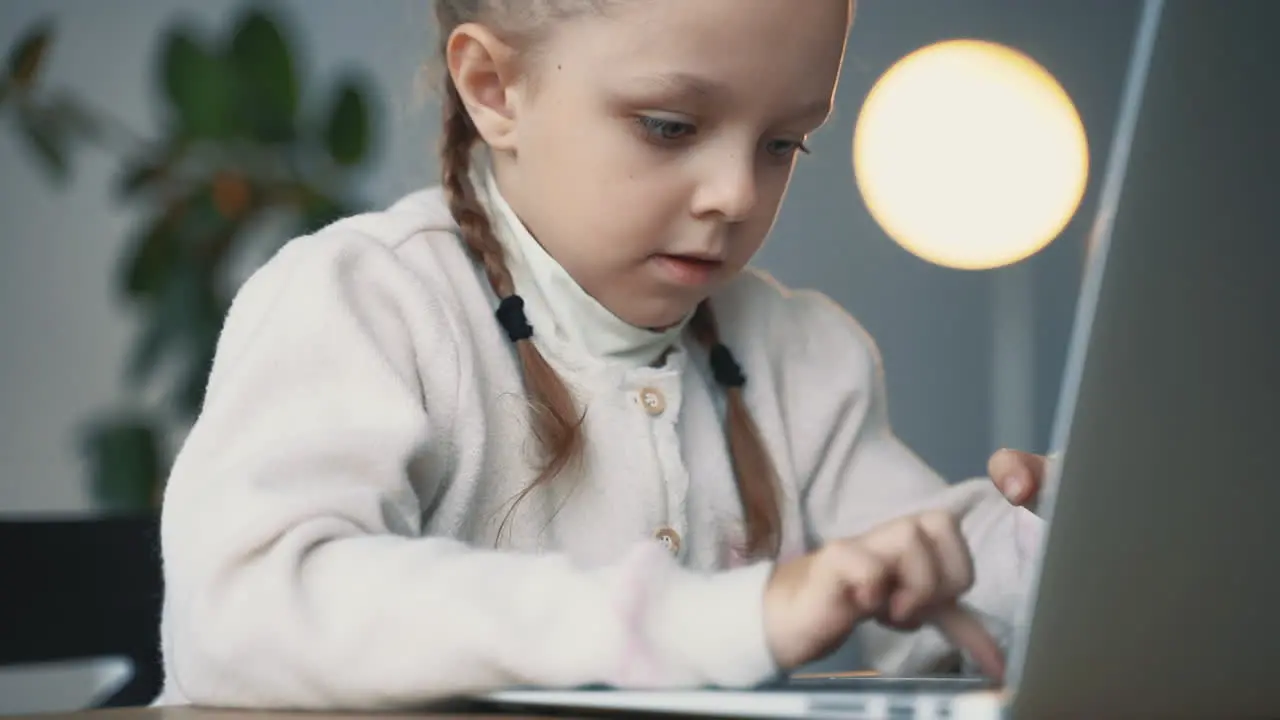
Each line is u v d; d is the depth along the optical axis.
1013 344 2.92
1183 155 0.45
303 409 0.80
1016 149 2.87
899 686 0.60
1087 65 2.93
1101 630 0.47
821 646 0.60
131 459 2.25
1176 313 0.46
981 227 2.88
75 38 2.53
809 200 2.85
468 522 0.93
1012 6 2.95
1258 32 0.45
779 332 1.17
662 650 0.60
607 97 0.88
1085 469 0.46
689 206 0.90
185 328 2.17
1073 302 2.90
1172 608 0.49
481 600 0.63
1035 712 0.47
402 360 0.88
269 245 2.24
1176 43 0.44
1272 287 0.48
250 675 0.67
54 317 2.48
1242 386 0.48
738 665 0.60
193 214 2.19
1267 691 0.53
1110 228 0.45
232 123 2.23
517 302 0.97
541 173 0.94
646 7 0.85
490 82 0.97
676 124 0.87
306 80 2.48
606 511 0.96
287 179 2.25
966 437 2.94
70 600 1.13
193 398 2.17
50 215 2.49
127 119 2.54
